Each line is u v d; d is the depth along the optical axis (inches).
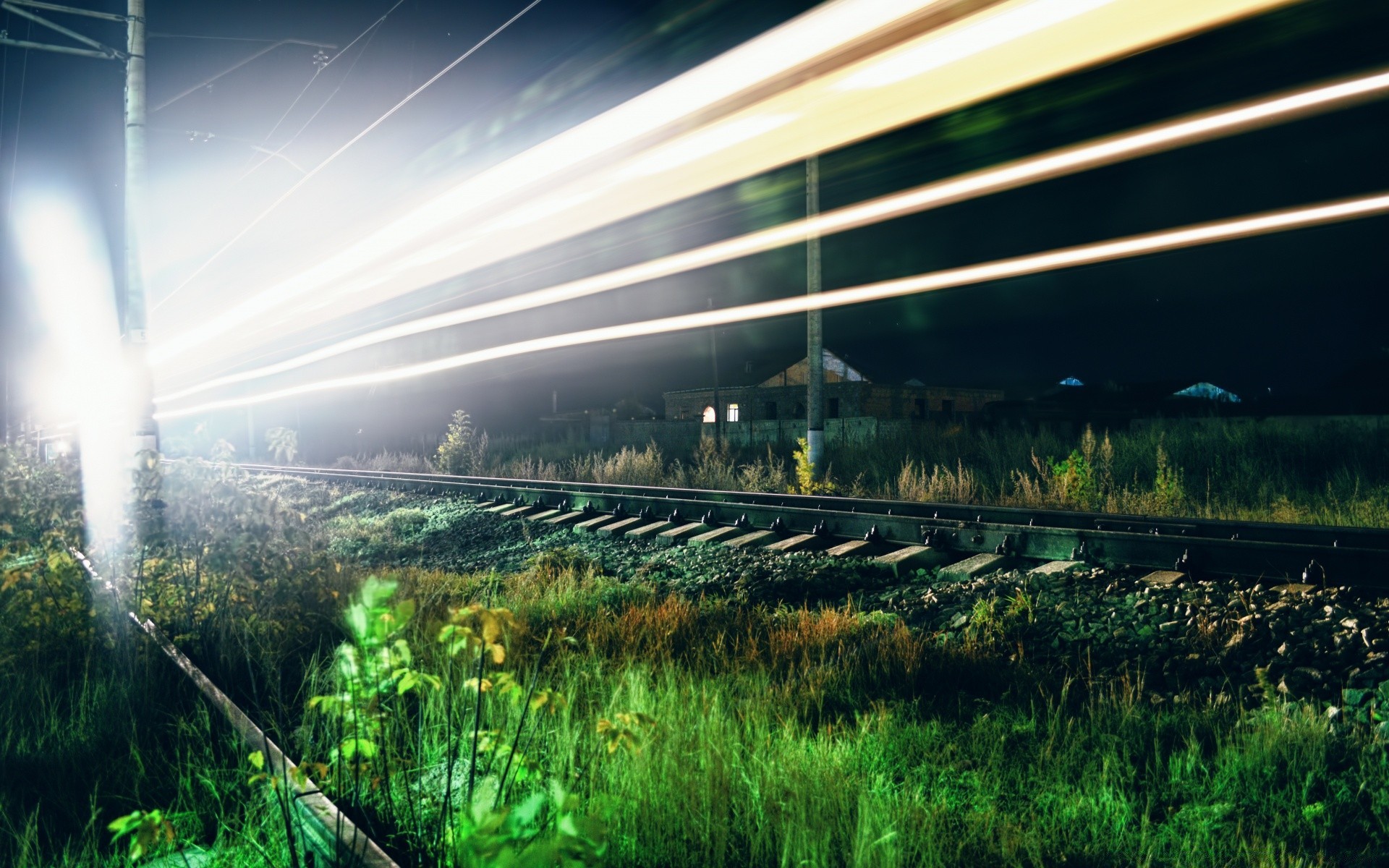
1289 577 259.4
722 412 2176.4
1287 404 1024.2
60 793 141.9
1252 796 134.6
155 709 173.6
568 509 569.6
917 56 474.3
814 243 660.1
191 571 232.7
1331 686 176.4
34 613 208.5
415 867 107.3
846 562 339.9
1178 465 546.3
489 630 102.2
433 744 150.5
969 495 523.8
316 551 239.0
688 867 115.3
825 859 112.3
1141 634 216.2
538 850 87.0
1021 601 242.7
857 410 1899.6
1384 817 125.6
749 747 150.8
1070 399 1481.3
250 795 135.3
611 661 212.1
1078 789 139.3
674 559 395.5
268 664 189.8
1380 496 432.8
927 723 169.5
